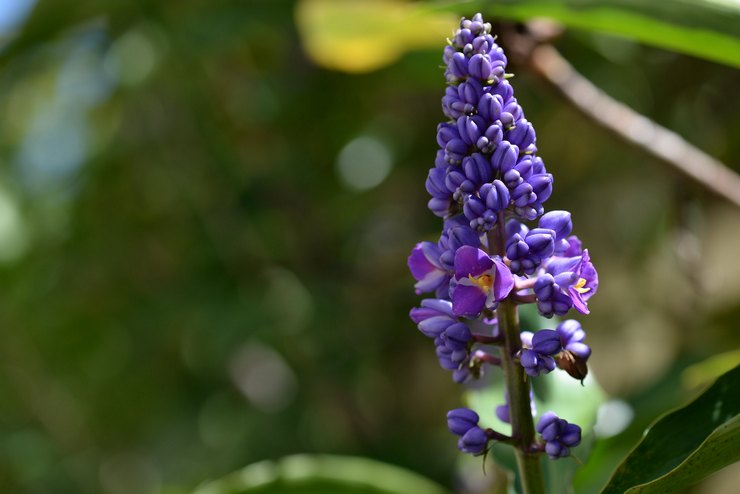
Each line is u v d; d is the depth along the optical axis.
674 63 1.59
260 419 1.83
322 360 1.73
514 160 0.89
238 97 1.74
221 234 1.80
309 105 1.73
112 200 1.92
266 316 1.71
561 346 0.89
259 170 1.78
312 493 1.09
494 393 1.03
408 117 1.81
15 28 1.77
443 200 0.90
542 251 0.88
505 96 0.90
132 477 2.20
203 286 1.80
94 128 1.92
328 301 1.73
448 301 0.90
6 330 2.04
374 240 1.83
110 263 1.95
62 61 1.84
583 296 0.89
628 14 1.00
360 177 1.76
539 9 1.01
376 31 1.17
